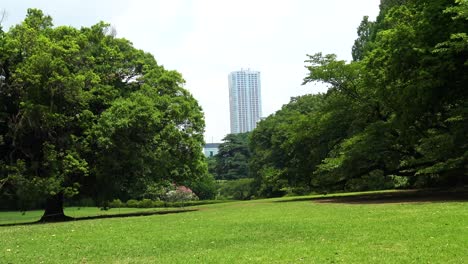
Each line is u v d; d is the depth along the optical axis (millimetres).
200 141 29703
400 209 16406
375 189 44406
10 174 22609
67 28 27469
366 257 8281
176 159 28297
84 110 24578
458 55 20328
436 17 20812
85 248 11609
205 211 25766
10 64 23859
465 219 11914
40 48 23344
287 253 9141
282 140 55000
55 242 13094
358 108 28797
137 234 14078
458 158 20469
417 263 7621
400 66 21969
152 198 55969
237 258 8969
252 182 68812
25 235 15484
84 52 26812
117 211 39281
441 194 24828
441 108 23062
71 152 23969
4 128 24328
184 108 27719
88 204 52438
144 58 31047
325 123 30156
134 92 27406
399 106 23031
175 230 14664
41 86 22625
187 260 9086
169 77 29484
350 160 27125
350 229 11969
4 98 24016
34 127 23016
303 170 33469
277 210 21094
